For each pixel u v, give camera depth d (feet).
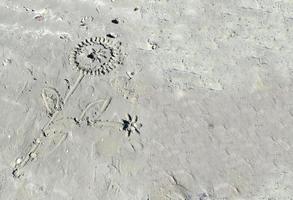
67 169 7.40
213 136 7.57
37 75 8.68
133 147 7.55
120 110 8.04
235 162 7.25
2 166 7.54
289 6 9.21
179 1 9.54
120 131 7.76
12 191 7.24
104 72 8.58
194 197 6.94
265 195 6.86
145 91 8.23
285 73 8.22
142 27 9.20
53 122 8.00
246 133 7.56
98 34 9.18
